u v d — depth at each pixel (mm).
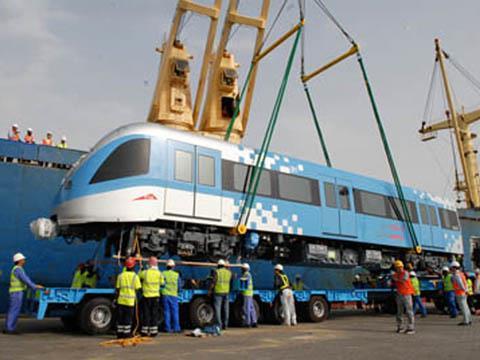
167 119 21047
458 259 22312
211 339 9672
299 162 15172
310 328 12438
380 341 9461
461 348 8398
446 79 32875
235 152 13383
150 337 9828
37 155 17141
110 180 11078
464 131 36906
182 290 11703
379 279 19828
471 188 35594
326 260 15961
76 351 7781
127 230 11719
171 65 21328
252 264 20578
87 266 11625
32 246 16359
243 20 21328
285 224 14000
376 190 17781
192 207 11883
